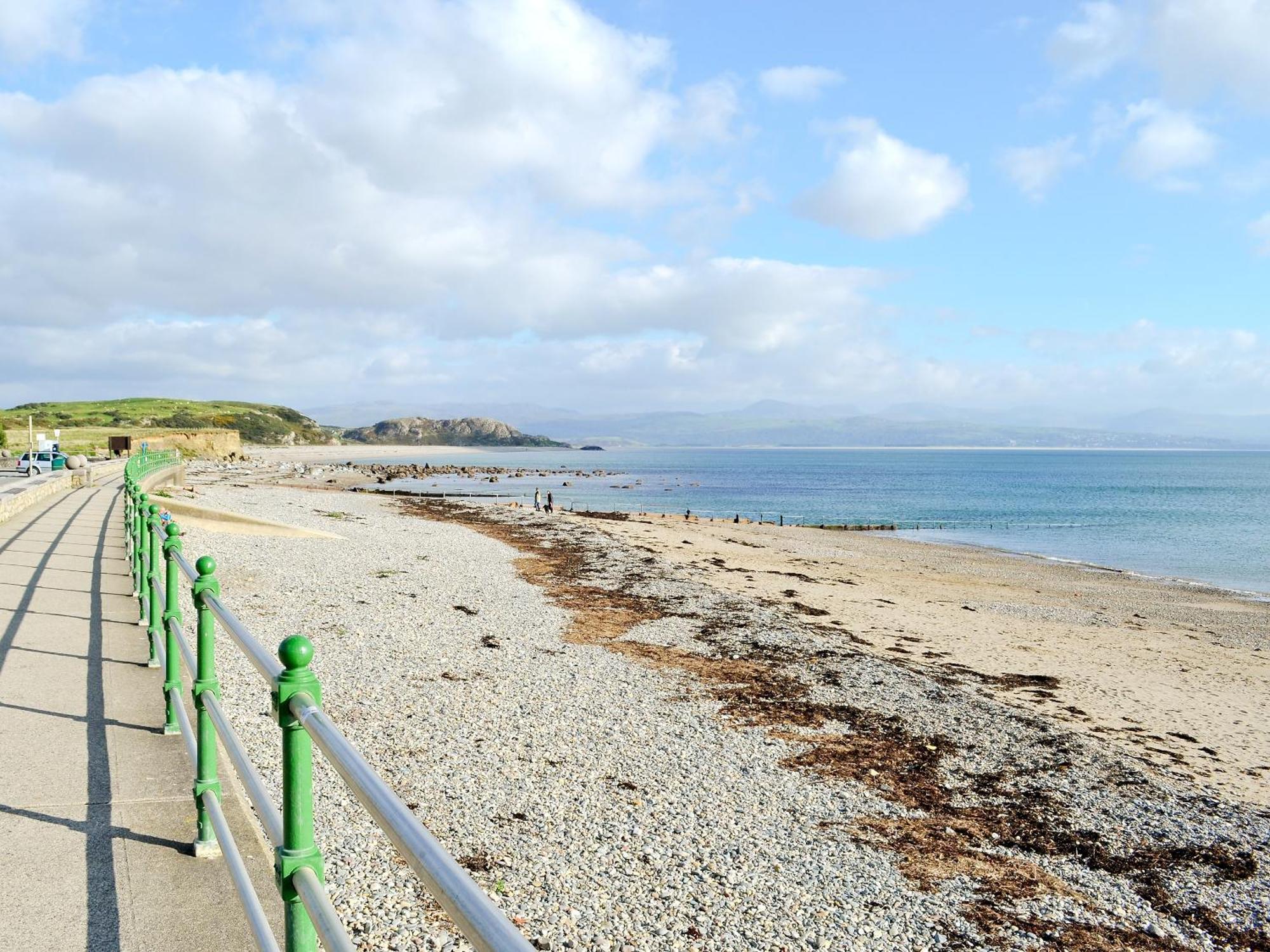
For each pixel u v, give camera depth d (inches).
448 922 263.9
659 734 495.8
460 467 5915.4
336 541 1273.4
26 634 346.0
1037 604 1165.7
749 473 6264.8
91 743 224.4
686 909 303.4
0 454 2486.5
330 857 300.4
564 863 330.0
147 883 153.9
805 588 1179.3
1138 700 699.4
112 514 924.0
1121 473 6707.7
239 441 5561.0
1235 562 1706.4
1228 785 515.2
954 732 548.4
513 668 611.2
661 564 1294.3
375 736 452.4
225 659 532.4
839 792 436.1
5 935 135.6
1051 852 394.9
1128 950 314.8
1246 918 349.1
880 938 299.6
